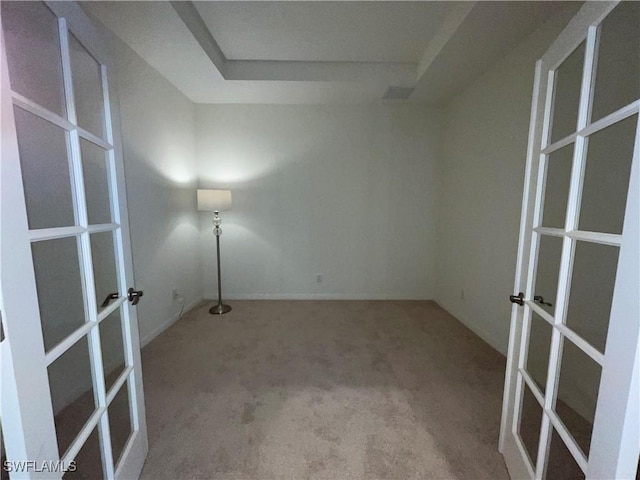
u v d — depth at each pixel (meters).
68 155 1.00
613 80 0.92
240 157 3.74
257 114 3.69
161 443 1.56
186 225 3.49
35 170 0.86
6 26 0.80
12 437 0.69
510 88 2.42
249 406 1.85
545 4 1.80
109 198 1.24
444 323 3.20
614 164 0.87
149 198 2.79
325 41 2.57
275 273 3.95
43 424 0.77
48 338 0.89
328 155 3.77
